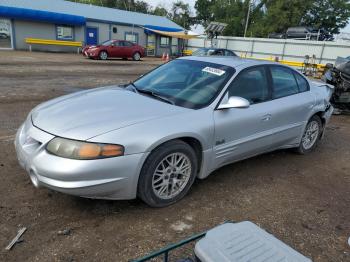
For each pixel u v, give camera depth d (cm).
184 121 324
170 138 304
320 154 523
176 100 362
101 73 1396
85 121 299
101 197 290
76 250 255
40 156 282
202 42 3438
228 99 365
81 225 287
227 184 387
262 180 406
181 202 337
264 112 402
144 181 300
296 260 162
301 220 321
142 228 289
